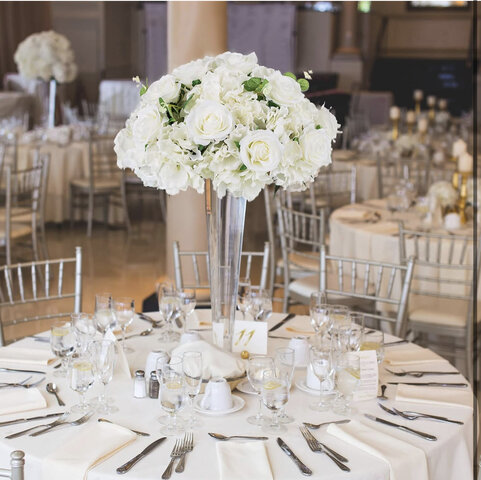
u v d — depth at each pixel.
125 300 2.53
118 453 1.77
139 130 2.05
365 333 2.45
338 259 3.42
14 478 1.51
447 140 9.05
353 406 2.10
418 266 4.18
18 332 4.92
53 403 2.09
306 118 2.08
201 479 1.66
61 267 3.24
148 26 13.24
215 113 2.00
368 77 13.77
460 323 3.89
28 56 9.36
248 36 13.12
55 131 8.36
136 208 9.73
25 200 6.49
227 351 2.31
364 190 7.50
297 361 2.42
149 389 2.13
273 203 7.40
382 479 1.73
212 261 2.27
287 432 1.90
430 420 2.01
